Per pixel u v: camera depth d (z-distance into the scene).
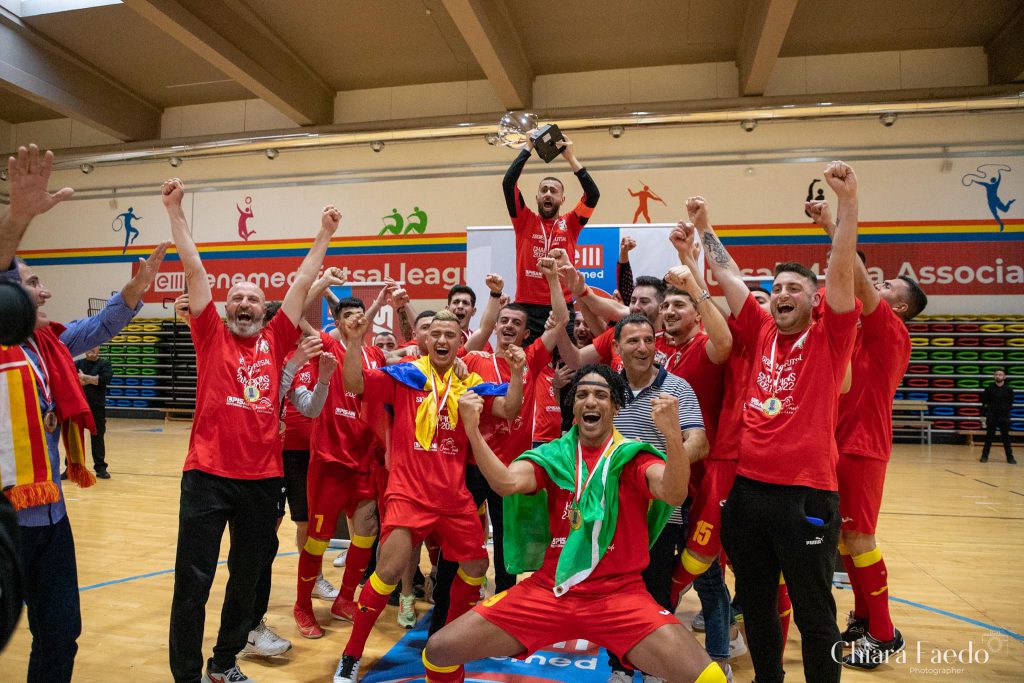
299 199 15.30
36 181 2.16
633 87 13.73
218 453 2.95
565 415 2.78
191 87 14.73
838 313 2.53
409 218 14.75
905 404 12.83
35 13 11.91
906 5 11.45
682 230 3.29
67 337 2.81
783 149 13.41
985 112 12.84
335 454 3.88
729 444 3.19
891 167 13.14
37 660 2.47
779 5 9.99
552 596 2.46
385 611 4.33
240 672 3.15
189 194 15.88
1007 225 12.84
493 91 14.30
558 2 11.36
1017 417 12.74
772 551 2.63
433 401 3.25
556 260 4.01
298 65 13.59
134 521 6.47
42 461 2.46
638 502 2.54
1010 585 4.76
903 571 5.10
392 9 11.65
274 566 5.34
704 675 2.24
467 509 3.23
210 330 3.10
